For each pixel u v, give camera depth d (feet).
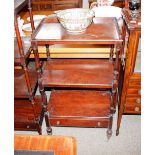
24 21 6.93
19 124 5.61
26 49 4.72
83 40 4.14
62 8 11.19
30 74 5.96
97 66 5.36
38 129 5.69
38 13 7.92
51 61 5.73
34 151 3.02
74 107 5.44
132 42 4.39
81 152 5.32
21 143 3.12
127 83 4.94
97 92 5.95
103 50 5.74
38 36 4.33
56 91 6.06
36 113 5.64
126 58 4.66
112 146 5.47
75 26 4.32
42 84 4.77
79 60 5.74
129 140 5.63
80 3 11.14
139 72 4.78
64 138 3.16
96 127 5.51
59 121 5.30
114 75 4.64
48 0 11.00
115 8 6.09
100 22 5.05
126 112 5.44
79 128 6.07
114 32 4.48
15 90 5.28
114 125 6.05
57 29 4.69
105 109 5.35
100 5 6.68
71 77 4.92
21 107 6.01
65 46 5.92
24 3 4.43
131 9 4.81
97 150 5.37
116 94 5.37
